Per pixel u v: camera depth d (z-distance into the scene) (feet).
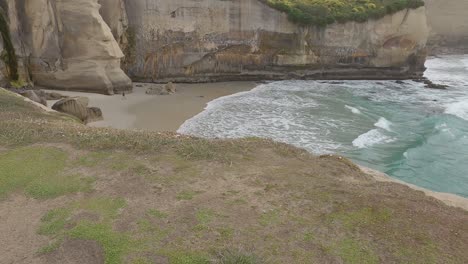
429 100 116.26
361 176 36.04
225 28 134.10
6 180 32.89
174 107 97.71
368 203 28.60
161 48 128.57
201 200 29.37
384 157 67.97
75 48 104.73
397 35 146.72
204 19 131.03
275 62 142.00
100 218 27.25
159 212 27.81
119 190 31.07
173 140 41.78
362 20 142.72
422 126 88.12
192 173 33.88
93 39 104.22
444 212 28.27
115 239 24.85
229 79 139.95
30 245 24.99
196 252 23.52
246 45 137.80
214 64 136.56
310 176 33.86
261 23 137.08
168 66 130.82
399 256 22.95
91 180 32.71
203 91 120.78
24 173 34.01
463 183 58.85
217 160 36.68
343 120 91.25
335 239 24.61
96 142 40.34
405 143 75.61
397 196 30.48
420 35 148.56
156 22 126.21
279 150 40.60
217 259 22.58
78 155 37.76
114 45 107.96
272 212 27.71
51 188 31.53
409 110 103.40
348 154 68.69
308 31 140.67
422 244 24.02
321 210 27.86
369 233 25.11
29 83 102.27
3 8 95.25
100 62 105.81
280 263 22.50
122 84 109.50
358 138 77.56
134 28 126.00
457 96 122.83
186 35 130.11
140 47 127.03
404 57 148.97
